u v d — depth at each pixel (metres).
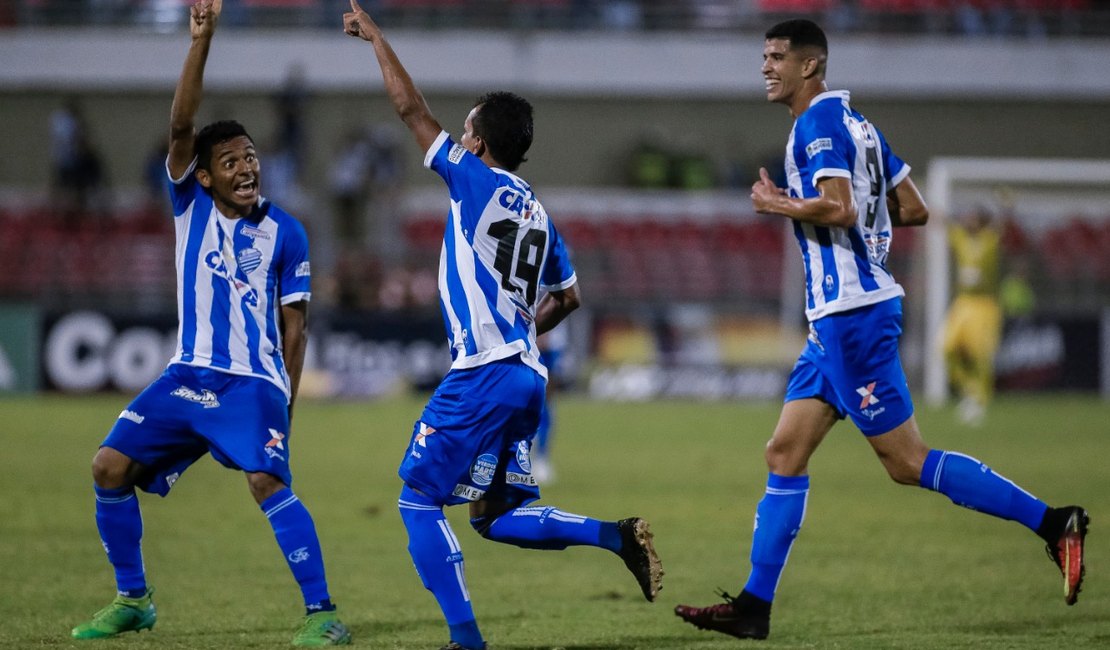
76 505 33.72
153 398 18.75
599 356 72.88
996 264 60.22
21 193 83.81
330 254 78.50
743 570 26.42
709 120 92.88
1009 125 92.62
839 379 19.25
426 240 81.75
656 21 93.06
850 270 19.11
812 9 93.50
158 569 25.77
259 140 89.31
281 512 18.61
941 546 28.97
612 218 85.44
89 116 89.00
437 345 69.81
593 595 23.78
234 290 18.88
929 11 93.12
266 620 20.89
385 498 36.19
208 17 18.31
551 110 92.12
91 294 75.38
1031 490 37.56
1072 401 70.81
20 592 22.98
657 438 53.06
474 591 24.11
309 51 88.69
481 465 17.62
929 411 65.00
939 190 70.75
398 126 89.94
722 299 80.56
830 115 18.97
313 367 68.38
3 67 87.75
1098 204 79.56
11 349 66.38
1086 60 91.50
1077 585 18.33
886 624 20.95
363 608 22.25
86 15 89.88
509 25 92.25
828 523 32.19
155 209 79.81
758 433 55.22
